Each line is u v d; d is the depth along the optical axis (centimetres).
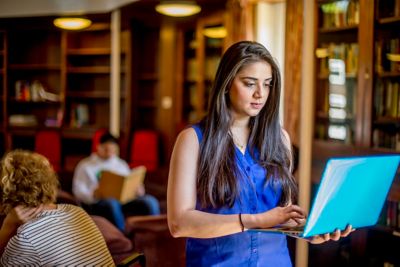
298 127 390
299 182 361
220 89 156
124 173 480
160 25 718
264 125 164
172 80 712
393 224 305
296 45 395
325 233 149
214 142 154
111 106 711
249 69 152
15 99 692
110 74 745
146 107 752
